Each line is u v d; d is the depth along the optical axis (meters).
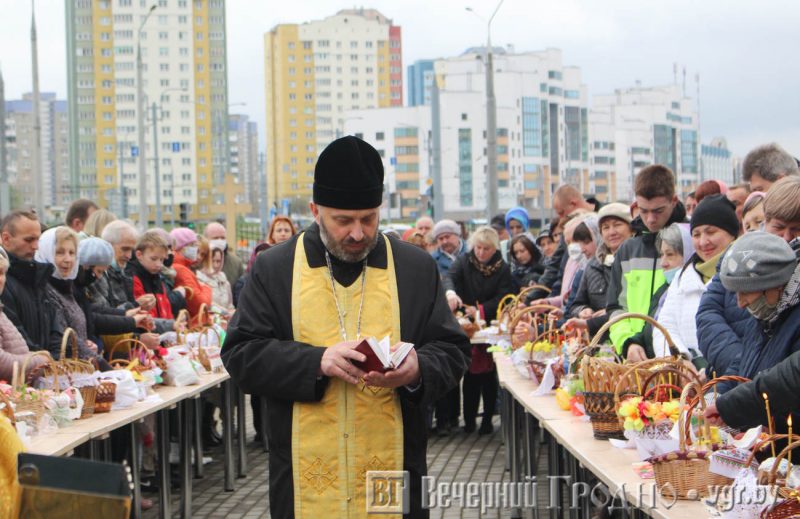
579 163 104.88
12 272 6.06
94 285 7.35
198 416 8.39
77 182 96.12
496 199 19.64
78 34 96.00
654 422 3.84
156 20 98.31
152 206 97.31
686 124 118.50
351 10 138.50
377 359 3.34
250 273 3.72
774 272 3.55
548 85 100.75
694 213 5.26
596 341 4.82
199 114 100.56
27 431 4.81
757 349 3.76
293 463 3.54
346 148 3.48
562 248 9.98
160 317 8.25
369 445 3.53
